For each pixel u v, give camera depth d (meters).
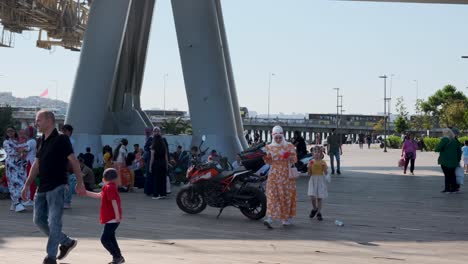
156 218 12.60
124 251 9.03
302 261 8.46
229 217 12.80
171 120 31.03
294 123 134.38
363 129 134.88
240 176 12.45
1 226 11.30
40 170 7.77
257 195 12.32
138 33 27.02
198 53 20.92
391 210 14.38
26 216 12.70
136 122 26.14
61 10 33.88
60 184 7.76
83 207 14.27
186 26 21.02
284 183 11.43
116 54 21.77
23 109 110.00
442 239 10.41
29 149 13.46
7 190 15.65
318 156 12.53
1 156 27.47
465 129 90.94
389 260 8.61
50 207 7.74
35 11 31.20
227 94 21.20
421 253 9.15
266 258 8.64
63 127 13.30
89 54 21.64
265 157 11.52
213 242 9.88
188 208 13.19
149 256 8.69
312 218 12.80
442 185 21.53
